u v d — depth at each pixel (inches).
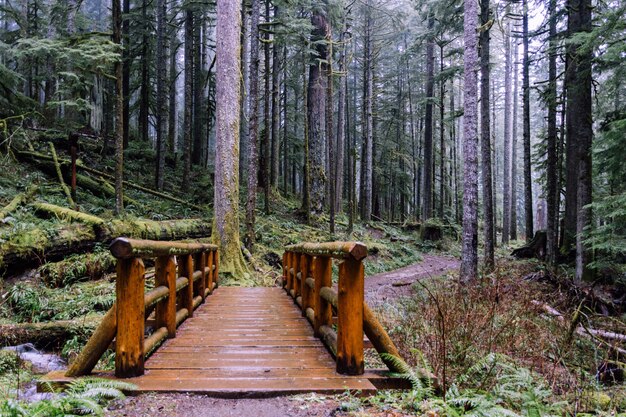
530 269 541.6
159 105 677.9
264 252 516.7
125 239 123.0
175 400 117.0
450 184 1363.2
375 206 1217.4
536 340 217.6
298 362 151.4
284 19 647.1
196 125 933.2
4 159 474.0
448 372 161.5
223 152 417.7
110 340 132.4
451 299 283.6
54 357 216.1
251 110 530.9
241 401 118.3
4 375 181.8
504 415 107.2
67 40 410.6
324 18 757.9
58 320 250.5
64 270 310.2
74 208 423.5
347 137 1175.0
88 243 349.1
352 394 123.2
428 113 930.7
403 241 893.2
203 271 281.4
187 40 719.1
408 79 1207.6
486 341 198.7
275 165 877.8
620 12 320.2
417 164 1314.0
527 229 791.1
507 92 1157.7
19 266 306.3
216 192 420.8
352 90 1327.5
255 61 542.3
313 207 774.5
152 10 961.5
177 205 598.2
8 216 343.3
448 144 1389.0
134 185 586.2
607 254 418.9
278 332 199.2
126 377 130.0
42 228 330.0
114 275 328.2
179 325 212.7
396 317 271.0
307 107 776.3
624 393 160.1
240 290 352.2
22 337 226.7
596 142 374.3
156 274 182.5
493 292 302.4
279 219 698.8
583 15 461.4
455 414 106.7
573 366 199.0
